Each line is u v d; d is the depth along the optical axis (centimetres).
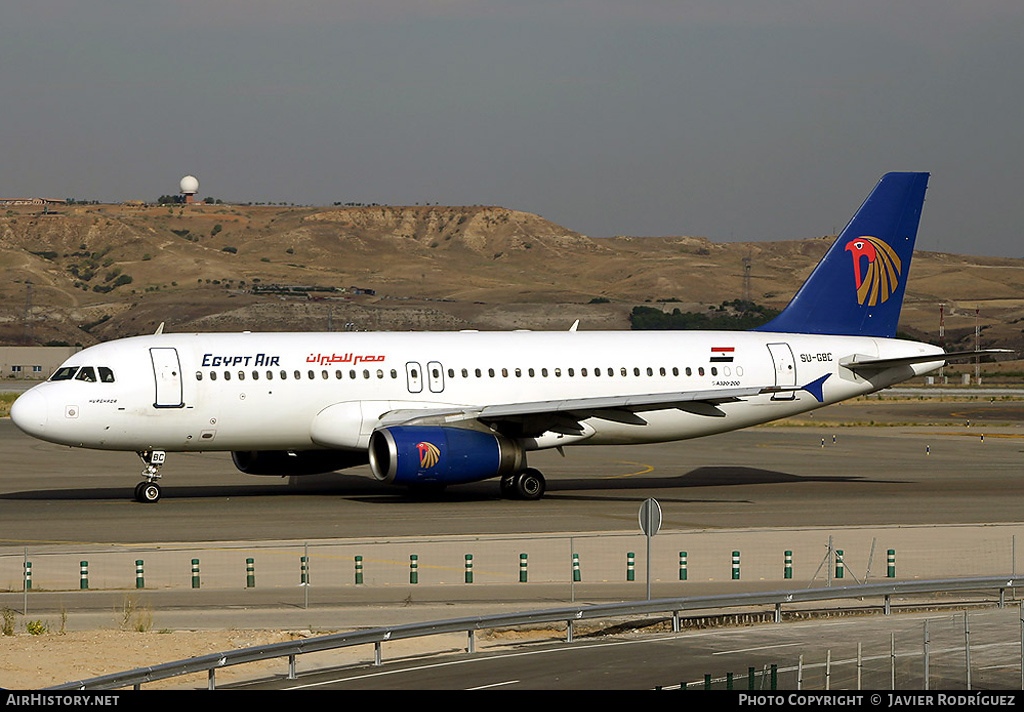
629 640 6181
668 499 12419
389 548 8925
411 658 5781
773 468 16162
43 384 11806
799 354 13575
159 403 11725
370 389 12356
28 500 12119
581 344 13225
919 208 14162
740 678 5394
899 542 9356
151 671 4794
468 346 12888
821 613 6856
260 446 12319
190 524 10300
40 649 5750
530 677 5388
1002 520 10738
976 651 5928
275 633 6159
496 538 9394
